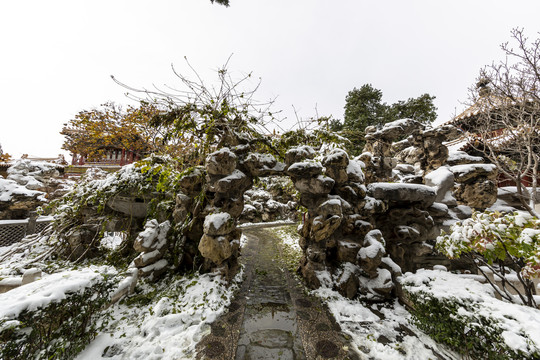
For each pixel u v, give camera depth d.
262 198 18.31
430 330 3.06
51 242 6.77
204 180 5.41
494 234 2.67
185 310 3.84
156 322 3.44
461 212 6.15
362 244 4.95
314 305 4.28
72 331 2.73
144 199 6.25
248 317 3.86
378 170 7.08
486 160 8.23
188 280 4.89
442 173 6.50
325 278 4.94
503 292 3.22
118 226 6.29
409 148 10.09
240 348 3.04
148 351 2.88
